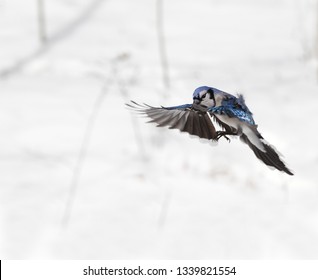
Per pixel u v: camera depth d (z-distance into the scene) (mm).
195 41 18344
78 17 19125
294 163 12234
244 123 4637
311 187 11602
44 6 19500
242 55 17484
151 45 17891
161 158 12203
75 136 12656
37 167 11602
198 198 11102
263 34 19000
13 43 17016
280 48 17984
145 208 10742
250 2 21422
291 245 10070
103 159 12000
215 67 16578
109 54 16891
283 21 19938
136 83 15328
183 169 11984
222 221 10523
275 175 11875
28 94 14250
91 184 11266
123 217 10469
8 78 15156
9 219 10227
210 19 20016
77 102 13977
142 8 20328
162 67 16312
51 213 10453
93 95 14398
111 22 19062
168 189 11297
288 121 13547
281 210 10930
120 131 12930
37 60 16156
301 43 18250
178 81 15570
